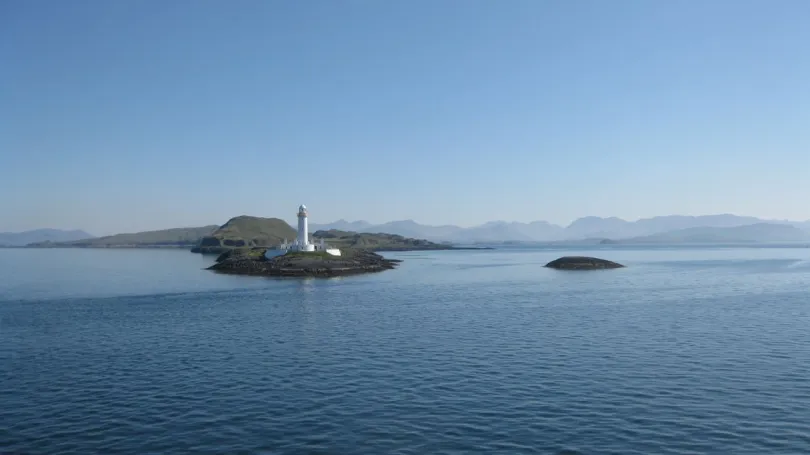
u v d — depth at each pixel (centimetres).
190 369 3522
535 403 2809
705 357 3725
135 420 2627
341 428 2506
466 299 7206
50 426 2558
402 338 4462
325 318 5553
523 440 2361
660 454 2220
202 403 2855
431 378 3272
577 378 3244
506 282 10006
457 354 3878
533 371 3406
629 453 2231
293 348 4116
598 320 5338
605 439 2364
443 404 2808
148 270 14012
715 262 17850
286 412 2711
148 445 2345
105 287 9138
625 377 3253
